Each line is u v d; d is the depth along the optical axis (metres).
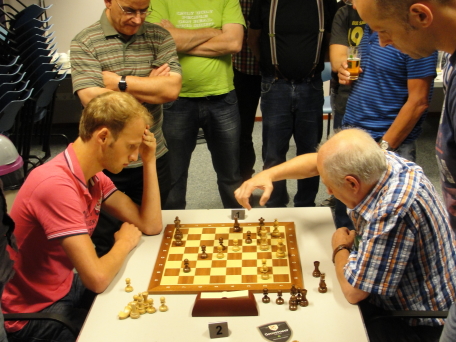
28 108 3.75
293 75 3.09
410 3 0.99
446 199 1.22
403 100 2.55
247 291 1.47
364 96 2.63
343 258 1.64
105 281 1.57
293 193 3.98
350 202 1.54
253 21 3.18
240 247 1.80
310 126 3.25
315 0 2.97
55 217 1.56
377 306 1.64
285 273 1.62
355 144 1.46
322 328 1.37
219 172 3.25
